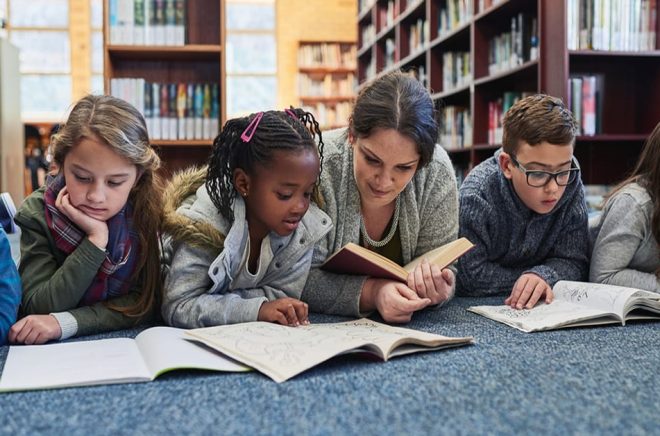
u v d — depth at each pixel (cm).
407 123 115
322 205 137
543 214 162
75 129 110
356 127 120
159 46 280
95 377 86
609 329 119
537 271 156
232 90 906
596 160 268
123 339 110
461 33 369
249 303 115
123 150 111
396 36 500
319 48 848
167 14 283
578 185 163
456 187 149
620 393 80
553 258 169
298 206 111
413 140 116
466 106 414
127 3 280
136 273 125
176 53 290
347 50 856
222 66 284
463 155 402
